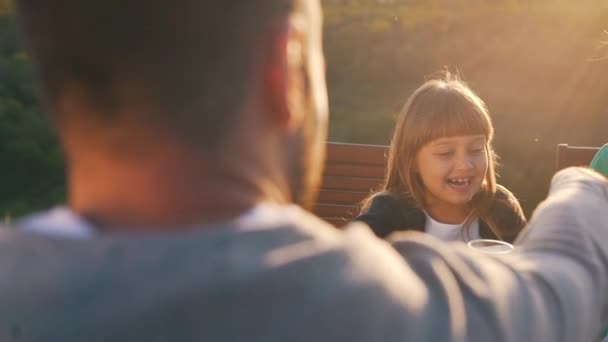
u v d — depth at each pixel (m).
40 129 6.53
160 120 0.53
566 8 8.14
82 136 0.54
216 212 0.54
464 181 2.81
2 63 7.01
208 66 0.52
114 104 0.53
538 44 7.93
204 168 0.54
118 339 0.49
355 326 0.51
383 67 8.06
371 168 3.87
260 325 0.50
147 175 0.53
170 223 0.54
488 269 0.60
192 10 0.51
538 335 0.58
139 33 0.51
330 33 8.42
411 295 0.55
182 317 0.49
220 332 0.50
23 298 0.51
